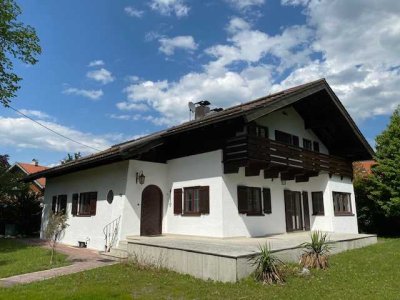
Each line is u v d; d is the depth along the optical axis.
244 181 13.66
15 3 14.33
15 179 19.38
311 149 17.53
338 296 6.86
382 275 8.72
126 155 12.53
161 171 14.71
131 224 13.19
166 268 9.44
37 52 15.13
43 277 8.84
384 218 21.45
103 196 14.34
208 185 13.15
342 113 16.27
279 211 15.20
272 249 9.20
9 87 14.65
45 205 18.97
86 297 6.70
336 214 17.36
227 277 7.91
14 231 20.95
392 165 20.03
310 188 17.81
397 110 21.34
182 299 6.80
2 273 9.38
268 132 14.59
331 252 11.70
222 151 12.92
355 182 22.59
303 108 16.73
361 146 18.39
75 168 15.89
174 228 14.11
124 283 8.04
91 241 14.43
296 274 8.44
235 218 12.88
